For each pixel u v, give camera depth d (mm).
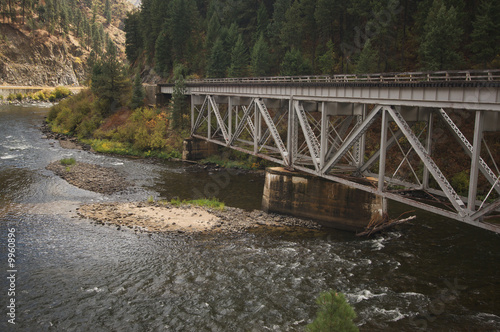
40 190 41594
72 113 88438
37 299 20922
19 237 28812
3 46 199625
